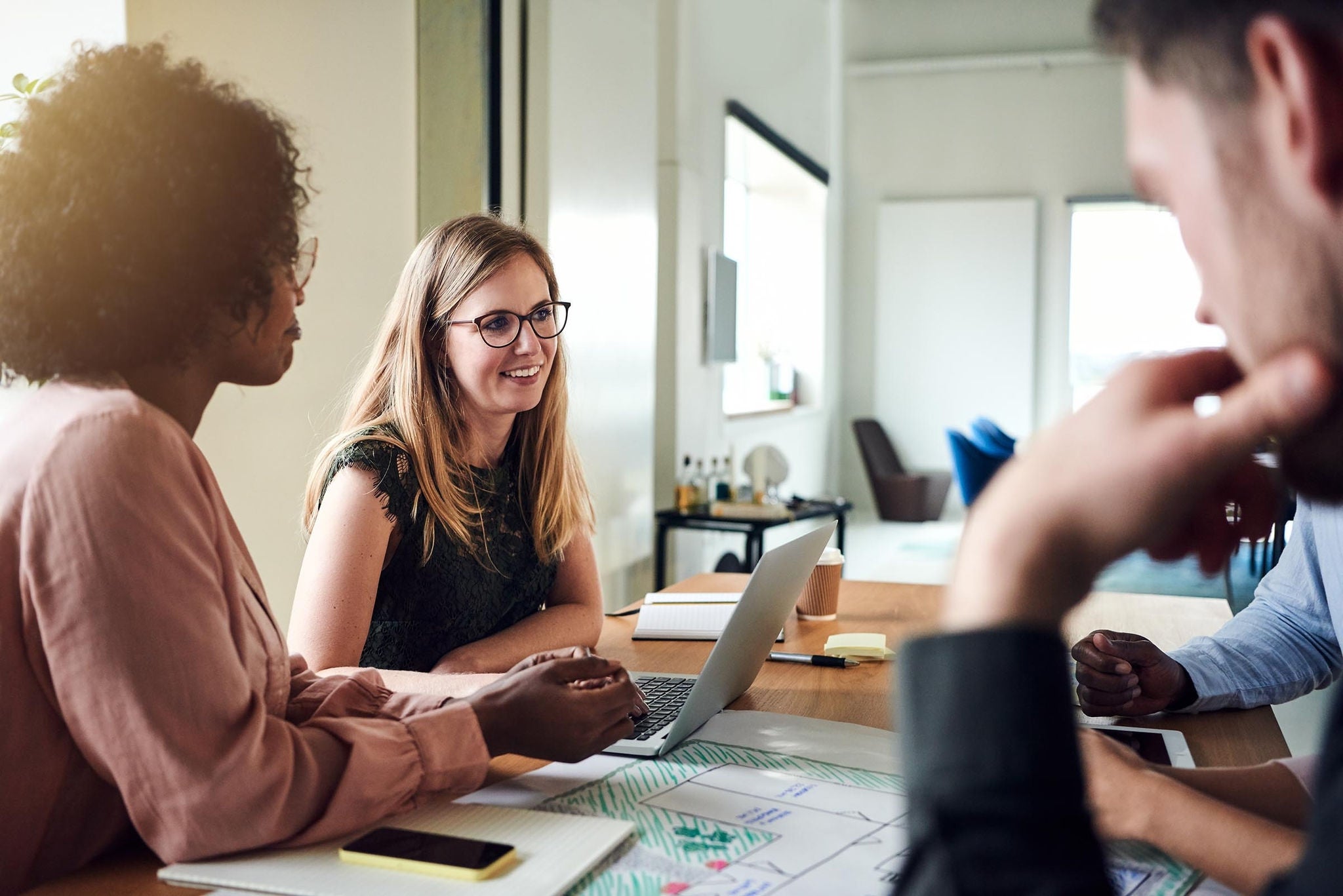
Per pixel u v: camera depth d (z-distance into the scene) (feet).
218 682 2.84
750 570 16.25
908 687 1.28
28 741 2.86
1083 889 1.14
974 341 33.68
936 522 31.91
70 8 7.43
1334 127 0.96
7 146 3.01
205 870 2.82
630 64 14.23
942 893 1.19
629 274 14.40
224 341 3.17
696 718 4.06
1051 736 1.19
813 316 32.12
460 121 10.59
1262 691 4.39
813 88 30.58
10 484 2.81
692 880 2.74
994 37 33.32
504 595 5.97
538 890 2.64
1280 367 1.04
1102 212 33.09
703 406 20.18
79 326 2.92
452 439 5.74
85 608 2.72
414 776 3.18
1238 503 1.32
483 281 5.61
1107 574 1.25
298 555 9.25
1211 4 1.02
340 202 9.62
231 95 3.13
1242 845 2.59
